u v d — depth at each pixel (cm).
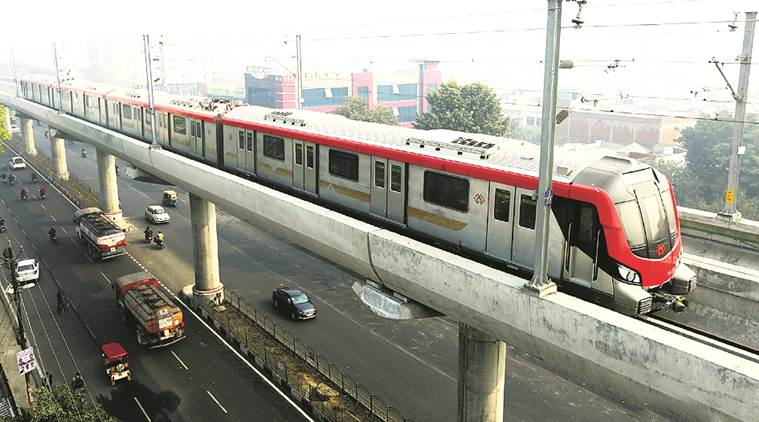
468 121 5984
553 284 1373
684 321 1630
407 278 1720
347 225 1908
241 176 2920
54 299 3647
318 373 2784
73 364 2902
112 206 5234
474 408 1980
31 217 5416
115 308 3531
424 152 1866
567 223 1461
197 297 3528
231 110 3078
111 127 4528
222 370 2858
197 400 2609
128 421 2455
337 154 2233
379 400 2558
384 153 1991
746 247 2561
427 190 1864
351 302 3609
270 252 4491
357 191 2159
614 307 1391
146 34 3262
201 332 3247
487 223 1683
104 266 4188
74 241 4741
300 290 3756
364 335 3186
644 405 1258
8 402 2516
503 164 1636
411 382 2725
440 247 1870
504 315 1443
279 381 2756
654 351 1127
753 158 5656
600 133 9738
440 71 11650
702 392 1065
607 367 1236
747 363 1030
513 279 1437
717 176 6022
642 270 1371
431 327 3288
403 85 11319
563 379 2783
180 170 3016
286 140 2517
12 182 6625
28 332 3225
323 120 2462
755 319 1523
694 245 2648
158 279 3969
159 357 2978
